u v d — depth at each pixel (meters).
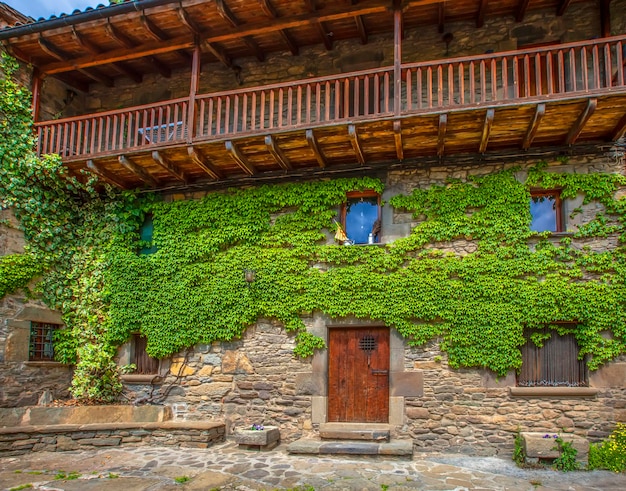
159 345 9.66
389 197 9.15
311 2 8.77
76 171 9.95
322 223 9.29
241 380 9.33
